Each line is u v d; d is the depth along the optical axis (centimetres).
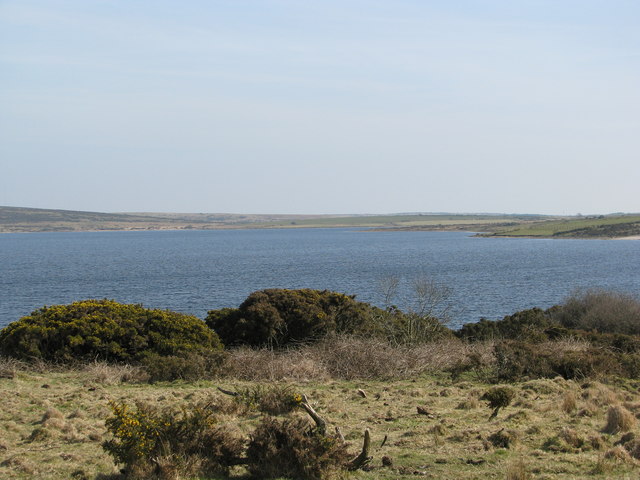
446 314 3192
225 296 5475
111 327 2016
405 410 1342
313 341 2303
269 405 1300
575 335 2273
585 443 1023
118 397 1445
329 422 1216
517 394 1489
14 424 1160
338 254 13088
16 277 7856
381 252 13725
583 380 1670
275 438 895
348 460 898
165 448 869
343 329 2388
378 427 1188
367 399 1477
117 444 885
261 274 8038
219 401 1325
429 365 1953
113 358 1986
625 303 3020
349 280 6944
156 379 1720
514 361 1773
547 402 1388
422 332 2423
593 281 6656
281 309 2420
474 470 897
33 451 1008
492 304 4784
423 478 859
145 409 965
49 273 8475
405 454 982
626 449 975
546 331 2431
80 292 5956
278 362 1853
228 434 927
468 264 9581
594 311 3017
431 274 7731
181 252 14475
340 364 1873
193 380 1720
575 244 16362
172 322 2114
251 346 2328
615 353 1936
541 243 17338
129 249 16212
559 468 894
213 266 9738
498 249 14400
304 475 857
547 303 4831
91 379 1708
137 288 6303
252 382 1719
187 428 902
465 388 1633
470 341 2656
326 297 2503
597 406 1315
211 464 873
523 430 1127
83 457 965
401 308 4088
